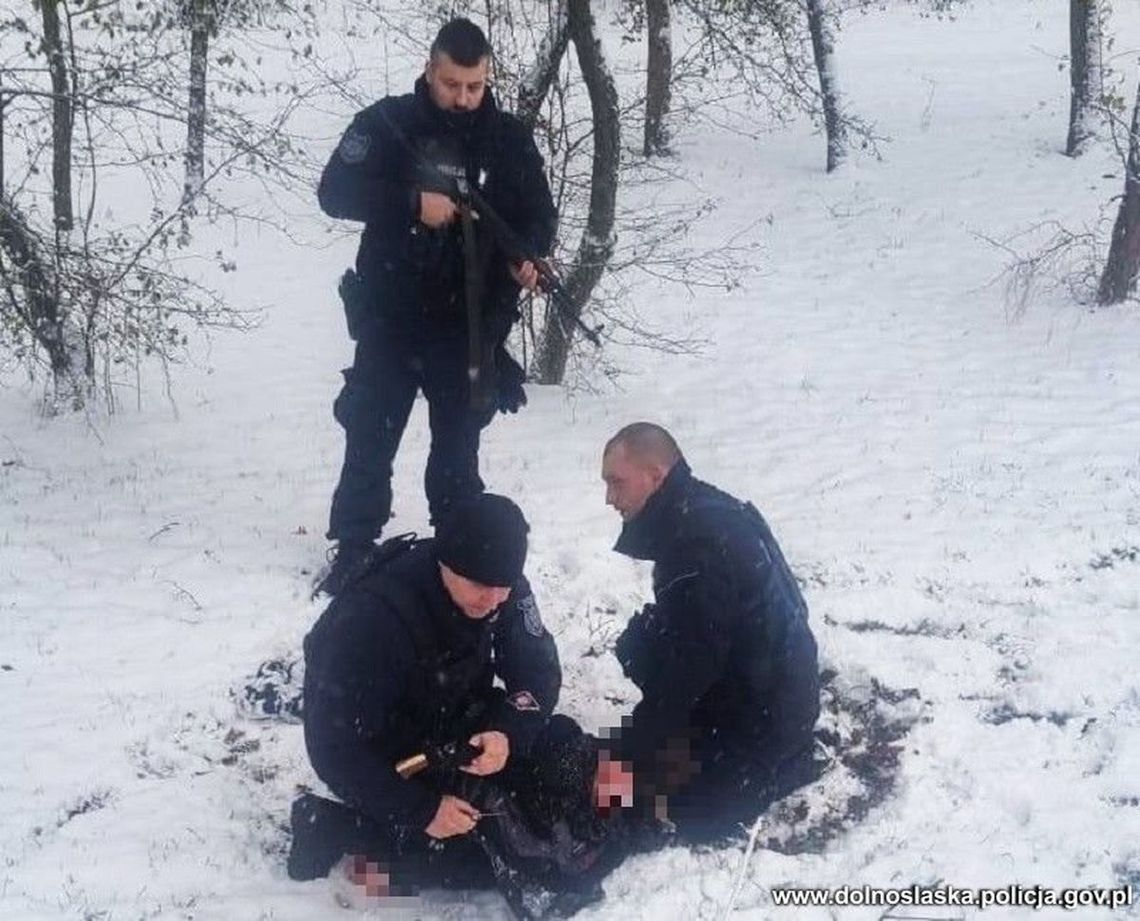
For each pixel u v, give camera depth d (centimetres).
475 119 504
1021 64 1744
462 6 883
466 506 364
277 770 460
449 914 399
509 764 410
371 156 500
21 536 605
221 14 971
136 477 674
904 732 479
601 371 831
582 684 503
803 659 417
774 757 423
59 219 729
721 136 1478
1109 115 953
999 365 825
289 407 782
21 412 754
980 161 1315
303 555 594
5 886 399
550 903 395
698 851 421
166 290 818
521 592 409
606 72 756
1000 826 431
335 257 1121
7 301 708
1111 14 1859
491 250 521
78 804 438
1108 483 652
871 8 2200
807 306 962
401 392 543
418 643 371
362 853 401
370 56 1564
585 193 913
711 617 399
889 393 787
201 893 402
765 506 641
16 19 754
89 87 722
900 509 631
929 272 1029
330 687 367
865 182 1280
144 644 523
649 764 406
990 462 683
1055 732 474
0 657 512
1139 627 530
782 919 394
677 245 1115
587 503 639
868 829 431
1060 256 999
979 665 509
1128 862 414
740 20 1086
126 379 806
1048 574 573
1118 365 808
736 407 775
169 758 462
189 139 786
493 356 538
